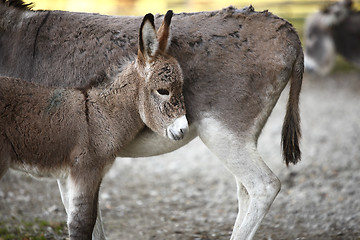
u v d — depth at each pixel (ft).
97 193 51.16
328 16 193.16
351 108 163.73
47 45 56.39
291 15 249.75
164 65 51.65
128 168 112.68
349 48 192.85
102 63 55.77
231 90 55.11
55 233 68.33
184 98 54.85
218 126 54.95
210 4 268.41
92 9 241.96
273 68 55.77
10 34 56.75
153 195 94.53
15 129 49.57
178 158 121.19
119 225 76.79
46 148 50.44
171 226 77.20
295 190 93.20
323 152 114.93
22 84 50.72
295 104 58.39
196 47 55.11
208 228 76.28
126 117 52.85
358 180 95.20
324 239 68.28
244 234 54.29
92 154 50.60
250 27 56.44
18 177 95.25
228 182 101.91
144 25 50.47
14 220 72.95
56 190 92.32
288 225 75.66
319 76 220.64
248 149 55.31
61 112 50.62
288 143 58.95
